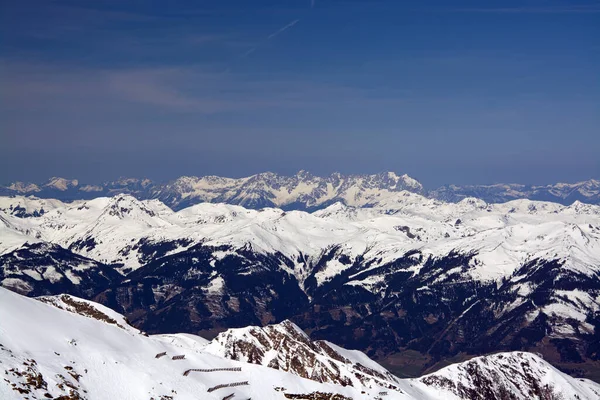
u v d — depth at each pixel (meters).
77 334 167.50
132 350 175.00
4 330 151.75
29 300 171.75
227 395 174.75
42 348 153.62
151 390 158.75
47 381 141.50
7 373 136.50
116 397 151.50
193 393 166.25
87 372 154.00
